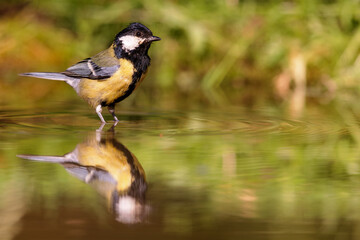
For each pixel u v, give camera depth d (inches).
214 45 665.0
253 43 653.3
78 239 176.1
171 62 671.1
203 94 563.8
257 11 667.4
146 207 207.5
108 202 213.2
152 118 417.7
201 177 249.1
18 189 230.1
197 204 211.3
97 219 194.4
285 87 614.2
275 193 226.2
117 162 276.1
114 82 408.2
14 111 440.8
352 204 212.1
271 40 644.1
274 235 180.7
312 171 261.9
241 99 529.7
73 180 244.1
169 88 607.5
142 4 693.3
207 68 671.1
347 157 289.3
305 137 345.4
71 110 450.3
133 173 255.4
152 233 181.5
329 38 634.2
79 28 718.5
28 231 182.7
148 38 409.1
